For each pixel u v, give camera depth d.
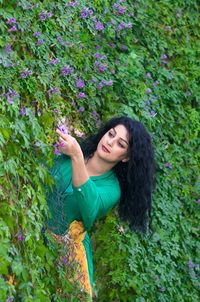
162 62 6.54
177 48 6.76
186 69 6.80
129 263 5.79
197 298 6.39
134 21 6.26
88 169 4.41
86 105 5.46
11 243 3.86
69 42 5.24
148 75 6.24
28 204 4.04
